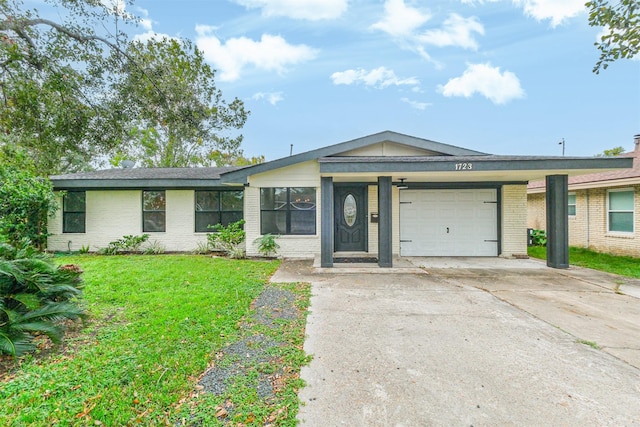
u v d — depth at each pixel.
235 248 9.70
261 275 6.79
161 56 12.03
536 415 2.30
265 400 2.45
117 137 11.52
